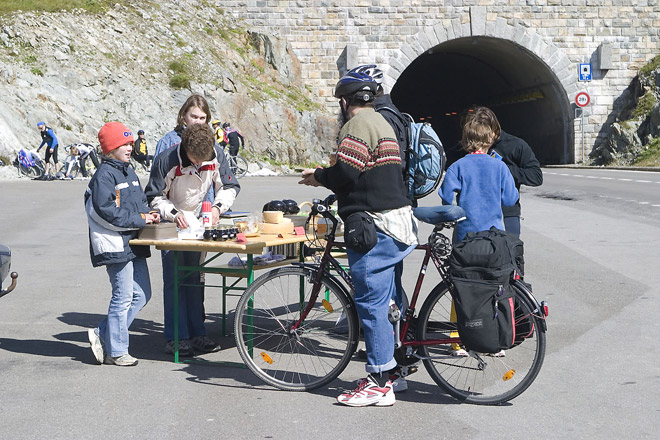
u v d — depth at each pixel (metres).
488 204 5.91
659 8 42.94
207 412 5.07
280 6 41.44
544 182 26.23
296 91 41.06
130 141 6.16
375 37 41.59
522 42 42.34
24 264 10.85
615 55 43.00
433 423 4.87
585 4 42.62
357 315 5.50
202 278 6.84
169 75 35.50
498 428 4.77
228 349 6.71
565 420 4.89
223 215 7.27
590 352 6.41
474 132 6.03
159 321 7.77
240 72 39.16
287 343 6.47
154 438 4.59
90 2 36.59
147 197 6.53
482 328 4.97
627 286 9.08
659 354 6.32
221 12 41.66
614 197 20.02
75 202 19.53
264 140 36.69
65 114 30.95
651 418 4.90
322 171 5.32
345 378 5.84
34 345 6.77
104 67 33.41
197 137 6.32
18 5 34.41
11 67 31.02
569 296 8.59
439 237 5.34
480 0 41.94
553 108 45.06
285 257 6.99
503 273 5.04
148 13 38.03
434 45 41.81
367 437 4.61
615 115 43.25
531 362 5.36
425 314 5.38
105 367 6.14
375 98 5.41
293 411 5.11
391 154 5.23
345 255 7.11
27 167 28.12
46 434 4.66
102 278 9.88
